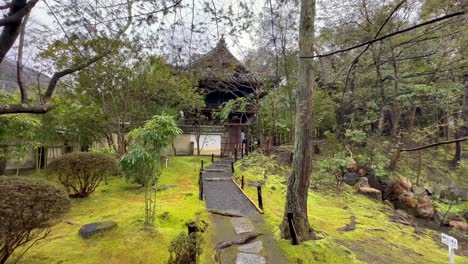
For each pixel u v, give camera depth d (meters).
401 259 5.07
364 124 11.77
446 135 13.41
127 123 11.04
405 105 11.82
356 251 5.07
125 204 6.73
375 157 10.80
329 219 6.82
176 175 10.84
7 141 7.83
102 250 4.18
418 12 3.10
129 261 3.96
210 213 6.41
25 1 1.97
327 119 13.18
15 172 9.97
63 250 4.11
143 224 5.13
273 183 9.44
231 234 5.34
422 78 9.98
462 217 9.02
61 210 3.38
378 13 3.75
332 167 9.45
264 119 14.23
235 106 16.03
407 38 3.83
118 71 9.01
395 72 7.63
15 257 3.78
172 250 3.77
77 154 7.25
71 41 3.22
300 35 4.96
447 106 10.47
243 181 8.99
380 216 7.99
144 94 10.52
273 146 14.18
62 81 9.25
